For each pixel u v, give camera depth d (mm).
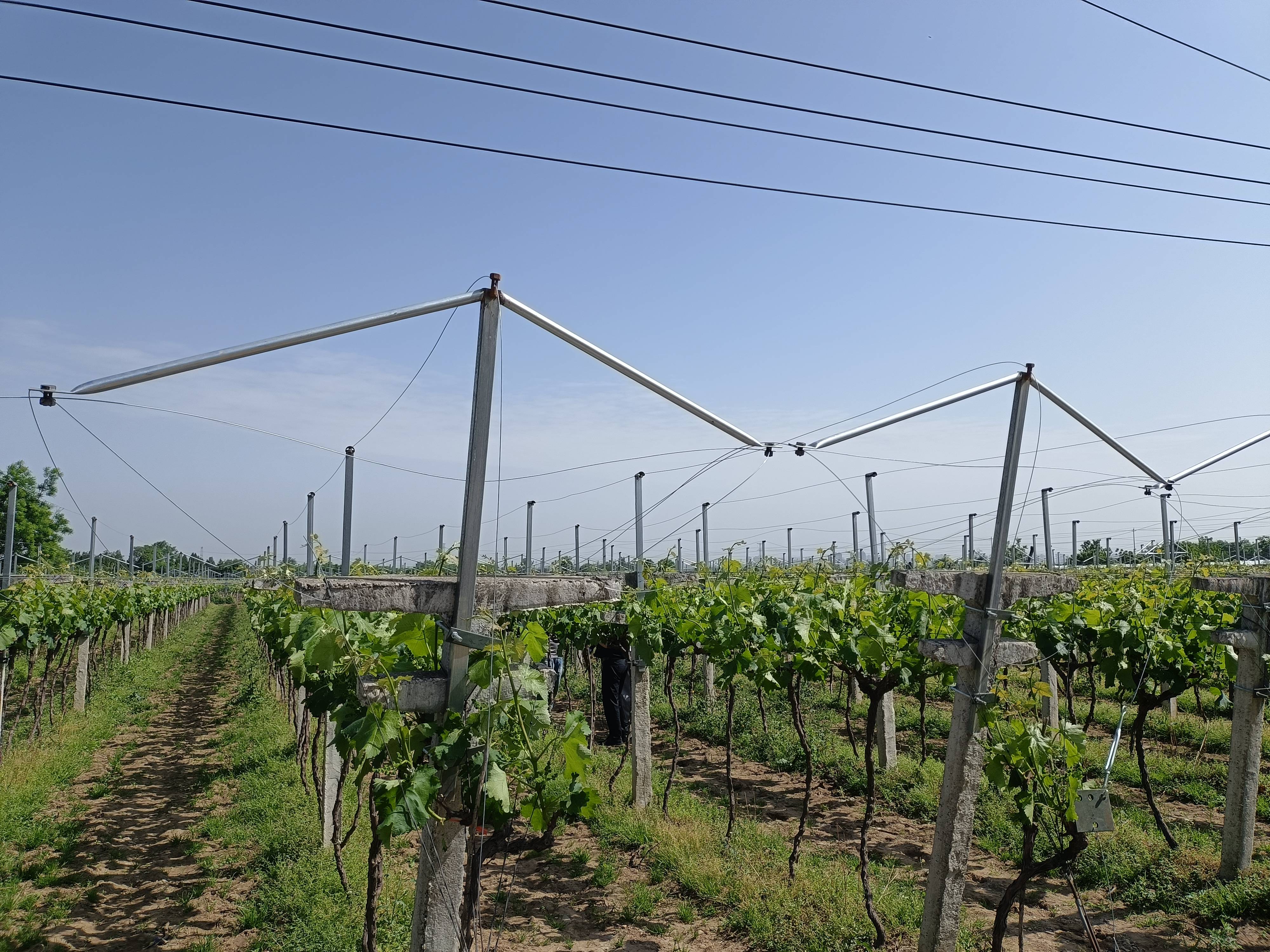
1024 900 5859
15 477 41750
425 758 3611
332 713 4078
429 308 3398
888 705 9617
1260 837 7379
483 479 3535
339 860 5984
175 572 41781
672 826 7516
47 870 6914
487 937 5707
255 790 9055
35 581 13039
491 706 3494
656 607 8312
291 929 5641
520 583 3799
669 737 12039
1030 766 4789
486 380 3533
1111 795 8727
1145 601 8523
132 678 18203
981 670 4805
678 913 6047
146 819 8453
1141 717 7441
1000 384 4836
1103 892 6453
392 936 5477
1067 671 9430
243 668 19172
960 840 4832
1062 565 23562
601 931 5848
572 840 7637
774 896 6023
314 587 3355
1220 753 10273
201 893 6504
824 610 6918
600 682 15391
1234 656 6852
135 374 2992
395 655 4262
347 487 6469
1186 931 5805
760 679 6816
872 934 5562
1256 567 13828
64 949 5648
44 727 12766
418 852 7137
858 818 8336
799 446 4383
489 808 3531
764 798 9055
